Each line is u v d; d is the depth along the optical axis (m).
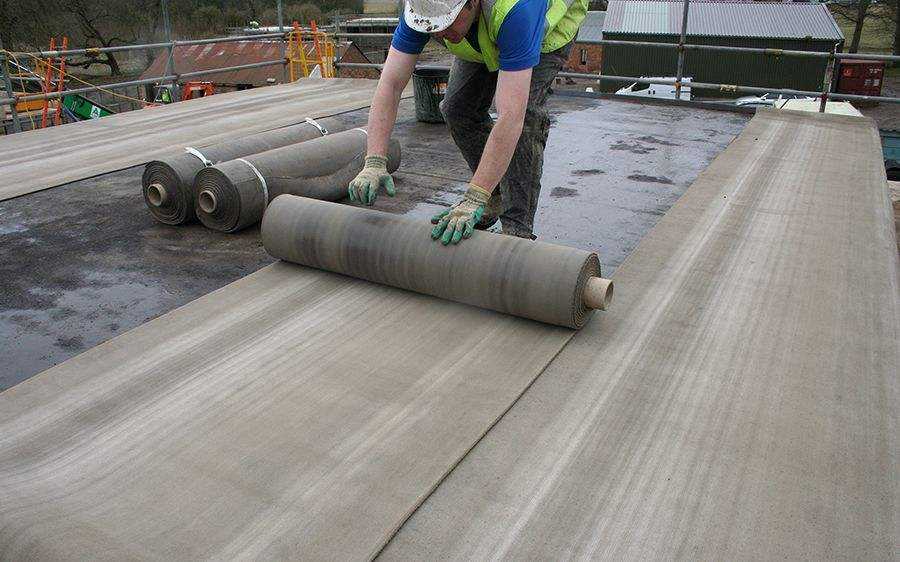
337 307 2.38
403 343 2.12
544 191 3.67
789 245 2.93
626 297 2.44
